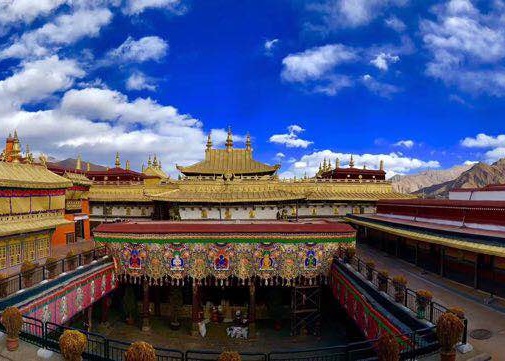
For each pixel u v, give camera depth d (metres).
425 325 15.79
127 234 30.16
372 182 53.59
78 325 29.44
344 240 30.06
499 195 32.00
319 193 50.47
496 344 15.83
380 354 13.35
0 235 27.08
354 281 24.48
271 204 41.59
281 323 32.06
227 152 52.22
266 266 29.75
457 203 29.83
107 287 29.42
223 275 29.83
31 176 33.53
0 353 15.74
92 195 54.03
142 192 53.81
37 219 33.12
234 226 30.83
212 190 43.06
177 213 41.53
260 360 25.48
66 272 24.81
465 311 19.66
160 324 32.28
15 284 22.55
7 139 41.00
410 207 38.09
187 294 34.56
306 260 29.81
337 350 26.19
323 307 33.59
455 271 27.62
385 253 38.22
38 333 19.92
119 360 23.16
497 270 23.58
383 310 19.20
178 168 49.56
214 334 30.30
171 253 29.91
